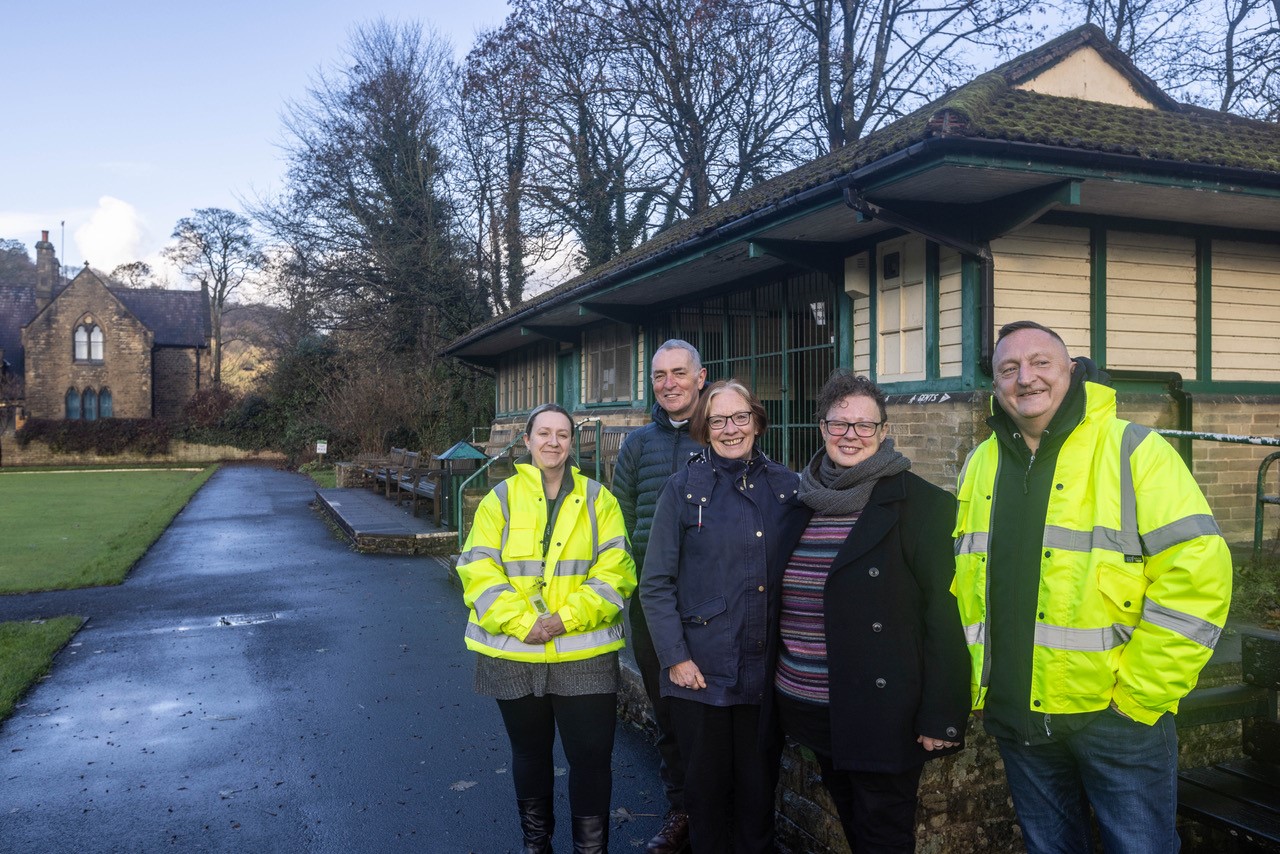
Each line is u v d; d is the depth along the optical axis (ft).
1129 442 7.54
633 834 12.03
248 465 126.11
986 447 8.59
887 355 25.72
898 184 20.20
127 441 131.54
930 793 10.11
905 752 8.11
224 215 169.78
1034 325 7.88
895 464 8.48
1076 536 7.59
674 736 11.37
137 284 208.44
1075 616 7.50
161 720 16.89
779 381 31.42
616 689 11.15
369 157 92.02
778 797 12.05
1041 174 19.43
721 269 31.45
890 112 65.31
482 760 14.73
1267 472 26.43
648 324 41.86
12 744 15.66
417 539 38.01
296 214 93.86
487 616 10.62
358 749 15.26
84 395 149.79
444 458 40.22
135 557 36.42
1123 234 24.71
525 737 11.01
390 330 91.71
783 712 8.96
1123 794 7.57
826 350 28.78
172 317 162.09
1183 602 6.98
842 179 20.53
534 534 11.04
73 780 14.02
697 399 11.81
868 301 26.40
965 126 18.08
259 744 15.56
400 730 16.20
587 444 42.32
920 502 8.42
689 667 9.39
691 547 9.70
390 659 21.16
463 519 37.42
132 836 12.09
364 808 12.92
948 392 23.16
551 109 76.18
